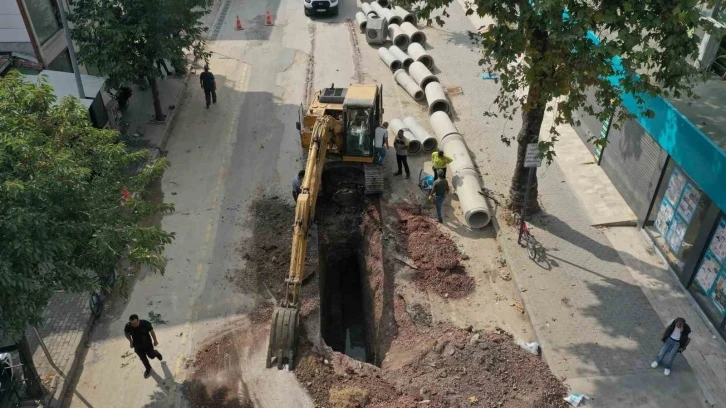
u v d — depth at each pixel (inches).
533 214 642.2
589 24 430.6
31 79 727.1
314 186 499.8
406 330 515.8
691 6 411.5
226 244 622.2
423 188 688.4
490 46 487.8
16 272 336.2
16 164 353.4
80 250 390.9
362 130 652.7
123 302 550.0
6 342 447.2
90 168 403.9
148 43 754.8
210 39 1137.4
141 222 650.8
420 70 933.8
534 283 553.6
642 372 463.8
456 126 828.6
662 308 525.7
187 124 855.7
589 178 704.4
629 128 644.7
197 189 711.7
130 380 473.4
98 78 778.2
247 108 898.1
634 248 598.9
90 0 723.4
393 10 1166.3
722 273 488.7
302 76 995.3
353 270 646.5
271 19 1240.2
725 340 485.7
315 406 437.1
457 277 570.3
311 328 507.5
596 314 519.5
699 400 442.3
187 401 455.8
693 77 514.0
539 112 573.3
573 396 441.7
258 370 479.5
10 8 705.6
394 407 425.4
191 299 554.9
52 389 452.1
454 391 441.7
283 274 580.1
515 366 464.8
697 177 498.0
